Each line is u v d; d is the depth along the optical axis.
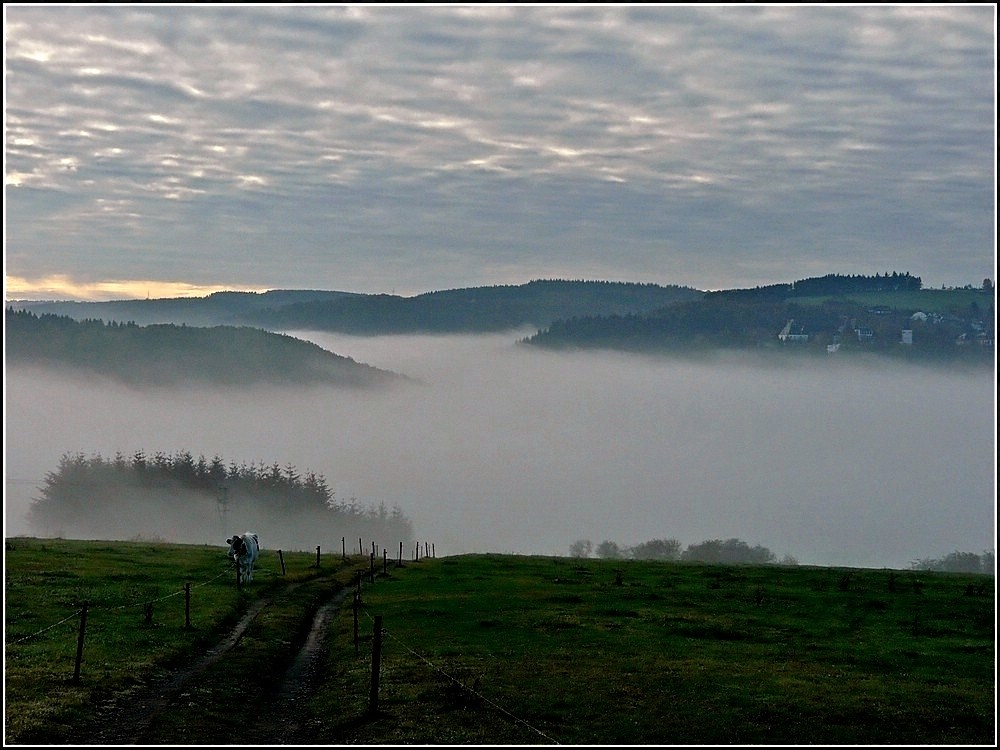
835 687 41.78
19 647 44.78
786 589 70.62
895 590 70.25
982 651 49.94
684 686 41.50
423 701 38.16
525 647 48.91
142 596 61.31
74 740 32.91
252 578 73.31
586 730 35.53
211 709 37.50
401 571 84.81
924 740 35.28
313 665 47.06
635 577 77.56
